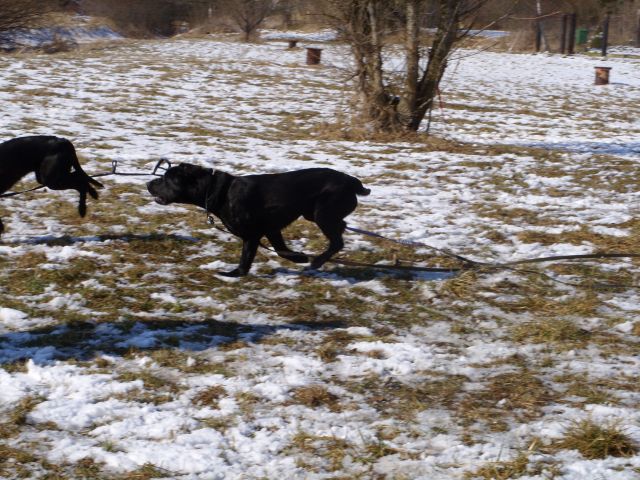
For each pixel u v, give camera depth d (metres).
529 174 13.04
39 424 8.36
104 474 8.07
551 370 8.91
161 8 46.12
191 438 8.28
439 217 11.35
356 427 8.38
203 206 9.69
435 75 15.15
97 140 13.40
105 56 28.64
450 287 9.86
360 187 9.77
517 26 43.41
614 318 9.51
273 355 8.99
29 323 9.21
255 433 8.34
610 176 13.02
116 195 11.38
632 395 8.66
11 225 10.60
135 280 9.80
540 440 8.30
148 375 8.73
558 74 31.48
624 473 8.06
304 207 9.68
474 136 16.28
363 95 15.46
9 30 32.06
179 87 20.86
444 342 9.22
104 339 9.08
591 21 46.69
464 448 8.24
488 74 30.25
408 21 14.84
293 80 23.80
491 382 8.77
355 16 15.05
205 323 9.32
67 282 9.70
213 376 8.76
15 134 13.28
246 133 15.11
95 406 8.47
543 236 10.93
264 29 48.03
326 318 9.45
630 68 34.62
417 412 8.52
